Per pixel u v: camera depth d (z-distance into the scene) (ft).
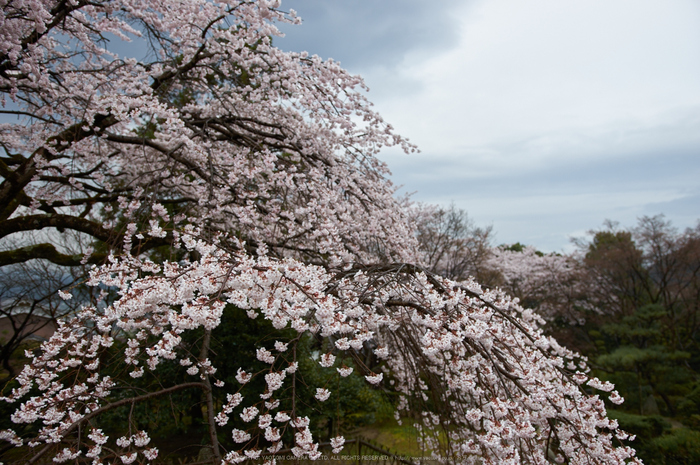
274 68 16.21
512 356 9.60
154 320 9.63
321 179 16.22
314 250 17.35
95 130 14.33
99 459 7.91
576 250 62.64
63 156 16.08
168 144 15.08
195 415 19.20
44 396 8.38
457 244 48.70
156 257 20.62
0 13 13.01
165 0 16.66
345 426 22.29
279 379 8.42
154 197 12.51
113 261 9.51
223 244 13.73
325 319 7.47
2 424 14.57
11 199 14.69
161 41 18.97
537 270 61.67
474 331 8.35
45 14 13.30
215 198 14.80
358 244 17.92
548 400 9.05
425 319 9.06
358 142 17.80
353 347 8.52
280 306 8.15
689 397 31.94
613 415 27.17
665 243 45.91
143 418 14.55
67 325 9.36
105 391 9.80
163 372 14.90
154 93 16.99
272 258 11.57
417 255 19.06
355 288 10.75
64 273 22.08
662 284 47.37
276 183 16.26
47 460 10.21
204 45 16.34
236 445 15.84
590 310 53.01
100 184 18.34
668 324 42.06
